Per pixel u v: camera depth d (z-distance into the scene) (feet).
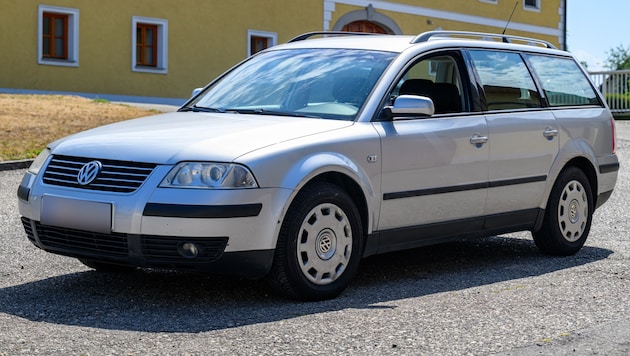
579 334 16.40
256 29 97.19
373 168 19.98
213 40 93.50
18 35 78.54
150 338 15.87
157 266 17.87
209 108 22.00
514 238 28.40
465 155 22.04
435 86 22.24
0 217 29.53
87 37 83.30
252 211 17.87
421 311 18.17
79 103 64.03
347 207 19.44
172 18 90.02
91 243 18.29
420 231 21.33
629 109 100.37
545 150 24.41
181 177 17.76
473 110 22.67
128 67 86.48
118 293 19.57
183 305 18.53
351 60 22.08
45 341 15.60
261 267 18.24
